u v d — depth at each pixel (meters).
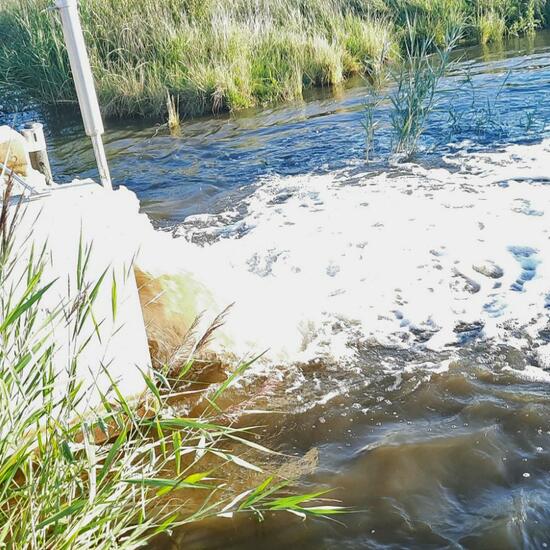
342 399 4.14
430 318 4.91
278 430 3.91
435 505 3.27
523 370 4.25
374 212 6.76
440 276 5.45
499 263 5.55
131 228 3.80
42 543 2.55
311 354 4.62
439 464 3.52
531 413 3.83
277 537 3.13
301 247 6.09
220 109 12.26
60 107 13.60
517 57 13.40
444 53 9.03
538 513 3.15
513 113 9.67
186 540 3.12
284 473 3.55
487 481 3.39
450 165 7.96
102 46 14.03
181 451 2.91
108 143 10.79
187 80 12.52
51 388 2.66
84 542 2.57
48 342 3.37
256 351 4.53
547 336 4.57
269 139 10.03
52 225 3.49
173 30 13.87
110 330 3.62
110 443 3.68
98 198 3.80
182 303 4.45
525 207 6.50
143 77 12.66
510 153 8.11
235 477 3.53
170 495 3.38
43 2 15.05
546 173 7.33
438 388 4.15
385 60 14.19
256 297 4.88
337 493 3.38
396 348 4.61
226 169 8.88
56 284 3.46
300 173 8.38
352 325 4.91
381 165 8.28
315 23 14.68
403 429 3.82
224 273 4.95
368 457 3.61
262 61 13.24
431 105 8.81
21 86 14.28
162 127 11.48
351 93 12.34
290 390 4.26
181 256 4.72
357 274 5.57
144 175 8.95
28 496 2.54
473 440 3.66
